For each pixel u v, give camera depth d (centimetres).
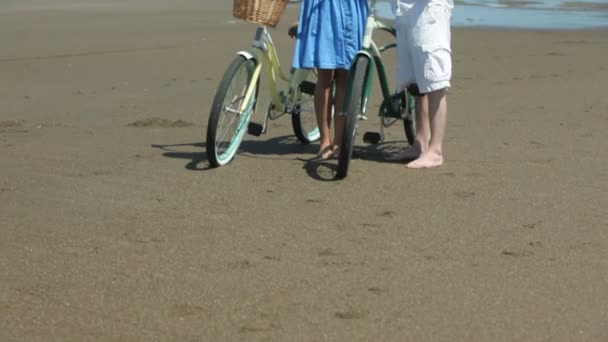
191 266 400
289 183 536
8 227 452
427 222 464
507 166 580
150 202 496
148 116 771
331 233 446
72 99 862
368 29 560
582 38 1317
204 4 1833
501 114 770
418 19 559
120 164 580
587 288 376
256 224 459
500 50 1198
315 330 336
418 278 386
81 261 405
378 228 454
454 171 567
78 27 1426
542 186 532
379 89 907
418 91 579
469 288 376
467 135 680
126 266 399
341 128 593
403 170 569
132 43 1255
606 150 628
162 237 438
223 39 1298
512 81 956
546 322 343
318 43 566
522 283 381
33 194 510
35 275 388
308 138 655
